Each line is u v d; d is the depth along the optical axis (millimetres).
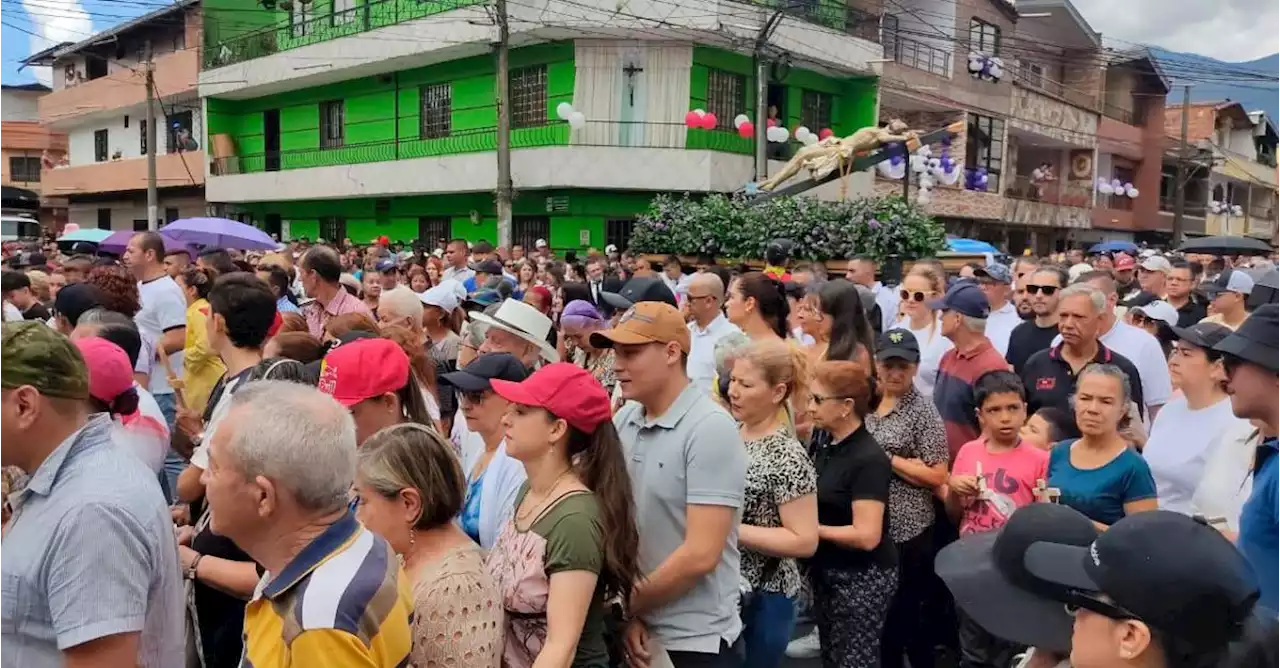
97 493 2379
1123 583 1696
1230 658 1646
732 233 12258
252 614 2193
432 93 24500
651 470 3342
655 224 13062
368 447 2766
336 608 2053
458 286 7984
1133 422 4906
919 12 27922
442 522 2756
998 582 2195
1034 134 32000
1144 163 39375
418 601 2570
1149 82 38625
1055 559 2008
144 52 33906
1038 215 32312
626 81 21094
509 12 20625
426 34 22453
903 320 7973
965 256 12320
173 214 33875
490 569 2977
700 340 6348
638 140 21125
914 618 4902
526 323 5277
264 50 28609
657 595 3195
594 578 2869
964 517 4621
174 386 6082
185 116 31906
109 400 3334
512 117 22547
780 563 3879
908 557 4828
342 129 27188
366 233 26953
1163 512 1789
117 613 2324
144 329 6605
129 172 33250
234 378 4258
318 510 2164
